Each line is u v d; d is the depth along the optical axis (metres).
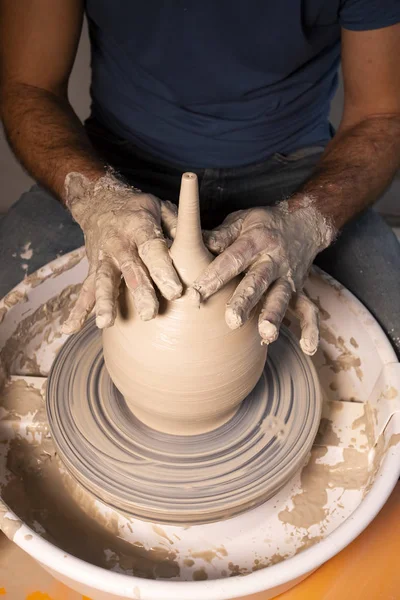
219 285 0.90
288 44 1.61
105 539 1.12
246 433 1.10
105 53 1.74
